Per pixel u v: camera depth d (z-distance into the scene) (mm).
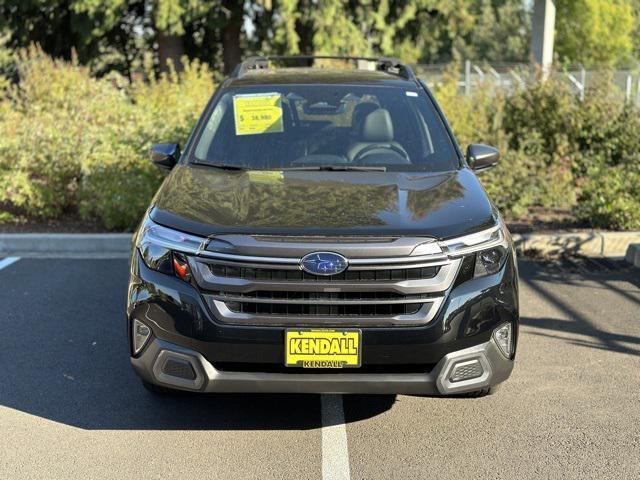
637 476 3537
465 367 3594
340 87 5297
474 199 4047
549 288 6527
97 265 7168
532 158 9203
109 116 9414
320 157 4699
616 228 8016
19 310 5883
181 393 4355
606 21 44531
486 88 10414
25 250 7633
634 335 5418
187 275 3582
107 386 4543
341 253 3484
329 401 4332
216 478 3520
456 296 3562
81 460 3674
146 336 3666
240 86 5328
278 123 4973
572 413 4188
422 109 5145
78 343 5227
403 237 3547
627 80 15328
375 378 3512
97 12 21438
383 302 3482
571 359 4965
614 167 8812
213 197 3994
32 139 8492
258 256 3496
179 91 11773
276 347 3486
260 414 4168
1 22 21500
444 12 23578
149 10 21906
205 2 20703
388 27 23047
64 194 8508
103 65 25562
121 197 7848
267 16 21984
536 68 11055
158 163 4922
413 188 4168
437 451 3773
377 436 3930
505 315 3678
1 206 8859
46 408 4242
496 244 3740
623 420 4105
